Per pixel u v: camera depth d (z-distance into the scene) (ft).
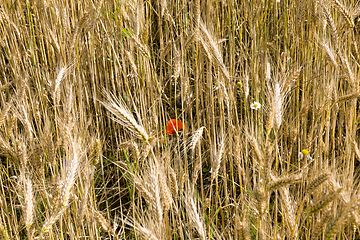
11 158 7.02
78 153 5.65
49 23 11.62
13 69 11.30
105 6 10.94
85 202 6.08
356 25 10.57
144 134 5.63
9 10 12.56
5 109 7.12
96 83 11.73
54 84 7.68
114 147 11.44
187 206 5.72
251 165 8.87
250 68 10.80
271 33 12.60
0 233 5.98
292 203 6.27
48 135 6.64
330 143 9.49
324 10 7.98
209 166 10.50
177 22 12.60
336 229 4.28
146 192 5.45
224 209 8.88
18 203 9.12
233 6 11.64
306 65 10.21
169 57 12.80
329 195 4.47
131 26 9.44
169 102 12.05
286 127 9.08
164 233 5.63
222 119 8.58
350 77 7.50
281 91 6.41
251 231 6.58
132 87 11.71
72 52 9.14
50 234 6.34
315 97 9.80
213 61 7.86
